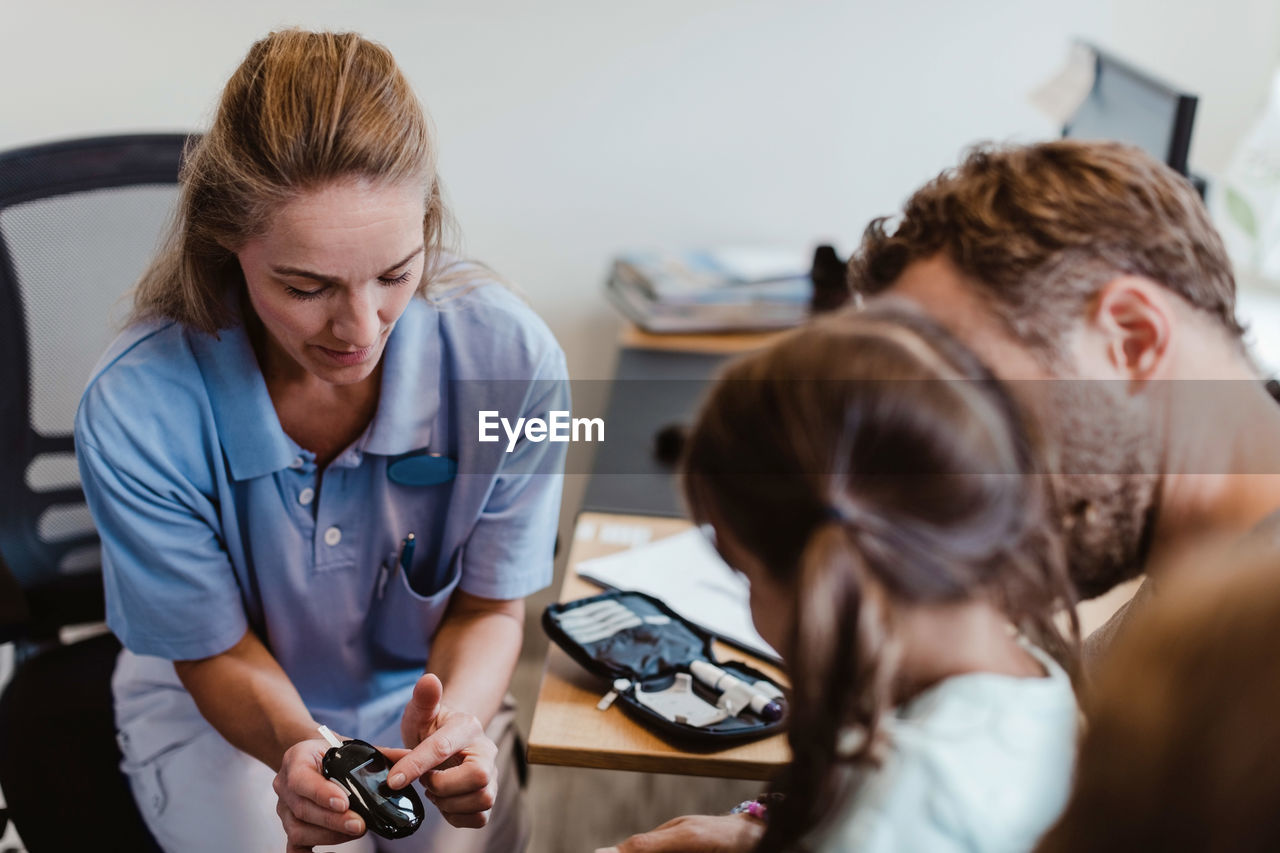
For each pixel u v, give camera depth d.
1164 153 1.28
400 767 0.91
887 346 0.64
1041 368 0.73
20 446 1.27
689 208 2.00
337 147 0.80
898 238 0.81
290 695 1.06
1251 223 1.84
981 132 1.95
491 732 1.14
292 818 0.91
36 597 1.31
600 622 1.05
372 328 0.88
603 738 0.93
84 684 1.24
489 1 1.84
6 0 1.76
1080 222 0.74
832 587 0.59
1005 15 1.88
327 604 1.10
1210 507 0.76
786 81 1.92
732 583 1.14
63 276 1.27
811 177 1.99
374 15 1.84
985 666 0.66
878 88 1.93
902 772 0.63
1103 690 0.47
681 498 0.70
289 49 0.84
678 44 1.89
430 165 0.88
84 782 1.13
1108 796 0.45
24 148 1.27
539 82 1.91
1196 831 0.42
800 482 0.61
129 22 1.80
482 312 1.06
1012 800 0.63
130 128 1.86
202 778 1.11
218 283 0.94
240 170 0.82
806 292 1.83
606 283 2.01
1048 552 0.69
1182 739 0.43
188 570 1.03
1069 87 1.60
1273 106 1.81
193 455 0.99
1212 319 0.76
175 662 1.09
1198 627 0.44
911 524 0.60
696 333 1.81
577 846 1.69
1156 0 1.88
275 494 1.02
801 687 0.61
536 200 1.99
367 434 1.01
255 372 0.98
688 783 1.83
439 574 1.14
